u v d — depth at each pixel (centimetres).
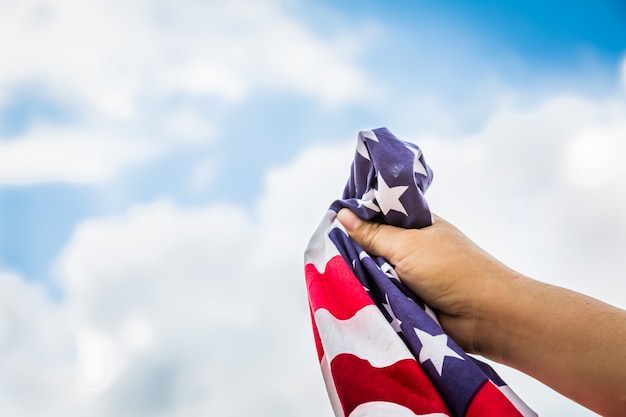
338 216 91
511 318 75
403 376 65
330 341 70
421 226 85
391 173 83
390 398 62
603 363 67
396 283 81
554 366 71
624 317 70
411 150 86
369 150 85
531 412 71
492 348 79
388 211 84
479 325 78
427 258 79
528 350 74
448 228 85
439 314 83
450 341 70
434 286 79
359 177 89
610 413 67
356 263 84
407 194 83
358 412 62
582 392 69
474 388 64
